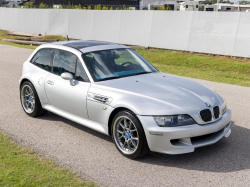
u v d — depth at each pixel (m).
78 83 4.69
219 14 14.69
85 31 21.97
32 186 3.19
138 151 3.87
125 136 4.07
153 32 17.73
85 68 4.68
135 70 4.99
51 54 5.42
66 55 5.10
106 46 5.36
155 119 3.69
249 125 5.35
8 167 3.60
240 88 8.55
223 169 3.71
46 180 3.33
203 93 4.30
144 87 4.27
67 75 4.59
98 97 4.30
